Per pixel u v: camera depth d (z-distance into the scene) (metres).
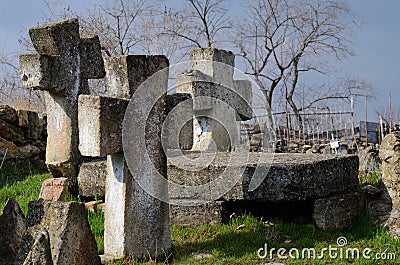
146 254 4.92
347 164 6.36
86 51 7.46
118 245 4.83
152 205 5.00
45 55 6.95
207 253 5.14
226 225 5.91
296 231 5.75
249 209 6.27
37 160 10.25
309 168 5.91
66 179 6.91
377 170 8.76
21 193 7.63
